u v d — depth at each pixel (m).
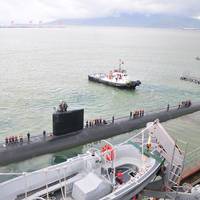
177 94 61.09
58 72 82.06
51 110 46.03
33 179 17.02
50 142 30.44
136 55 137.62
